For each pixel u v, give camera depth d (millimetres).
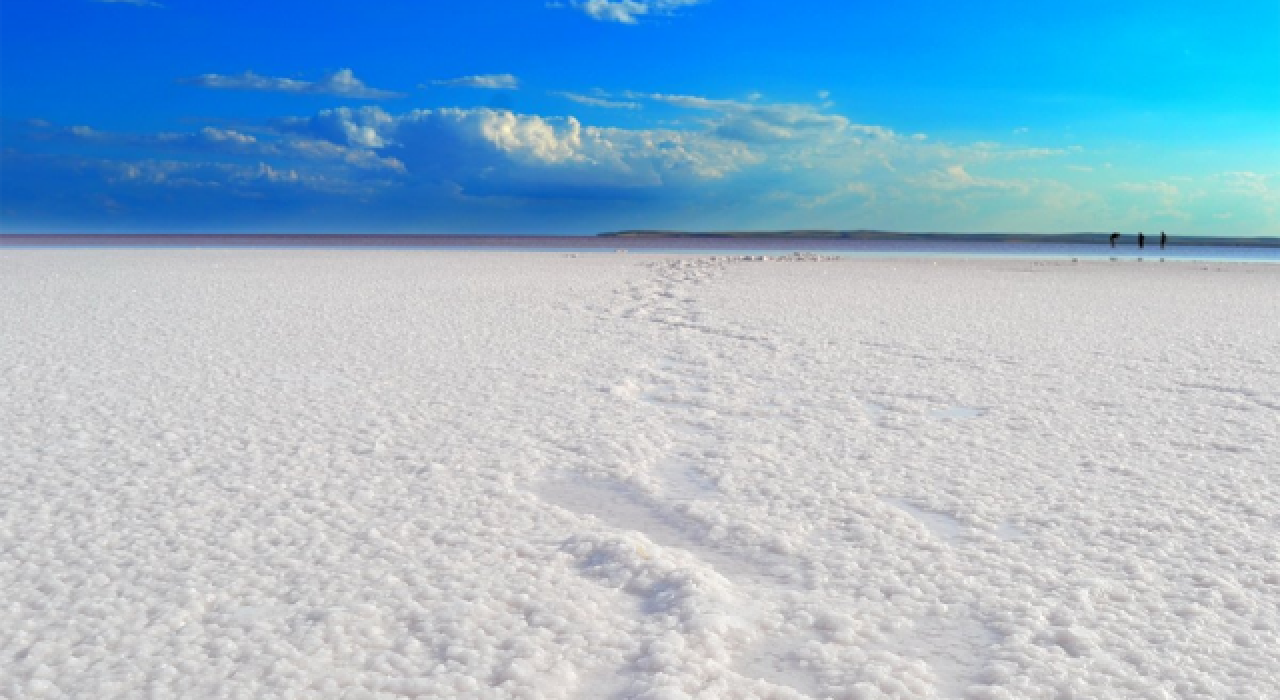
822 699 3354
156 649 3688
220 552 4770
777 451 6992
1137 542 5000
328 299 18750
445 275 27641
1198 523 5289
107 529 5125
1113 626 3930
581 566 4660
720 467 6523
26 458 6566
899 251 68750
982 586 4367
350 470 6348
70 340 12375
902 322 15172
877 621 4008
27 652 3668
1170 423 7809
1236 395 8984
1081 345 12516
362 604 4090
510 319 15414
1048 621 3986
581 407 8477
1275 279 28938
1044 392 9188
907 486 6047
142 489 5863
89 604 4109
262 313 15969
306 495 5793
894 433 7531
